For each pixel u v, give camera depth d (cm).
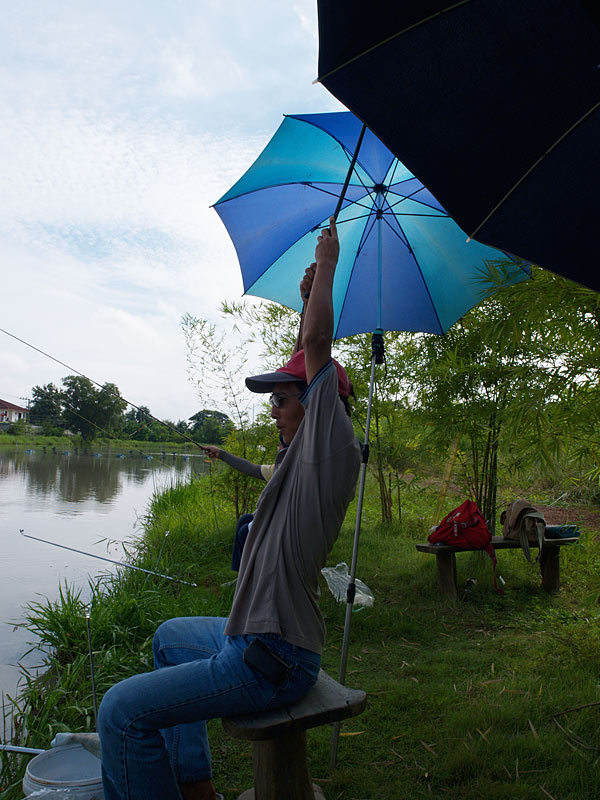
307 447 187
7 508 1078
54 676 380
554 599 542
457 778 270
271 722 176
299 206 329
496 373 559
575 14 155
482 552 640
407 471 801
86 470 2092
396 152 179
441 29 161
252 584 188
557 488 701
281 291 352
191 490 1085
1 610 514
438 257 346
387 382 754
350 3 159
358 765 283
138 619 459
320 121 282
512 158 184
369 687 361
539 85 170
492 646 432
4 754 270
